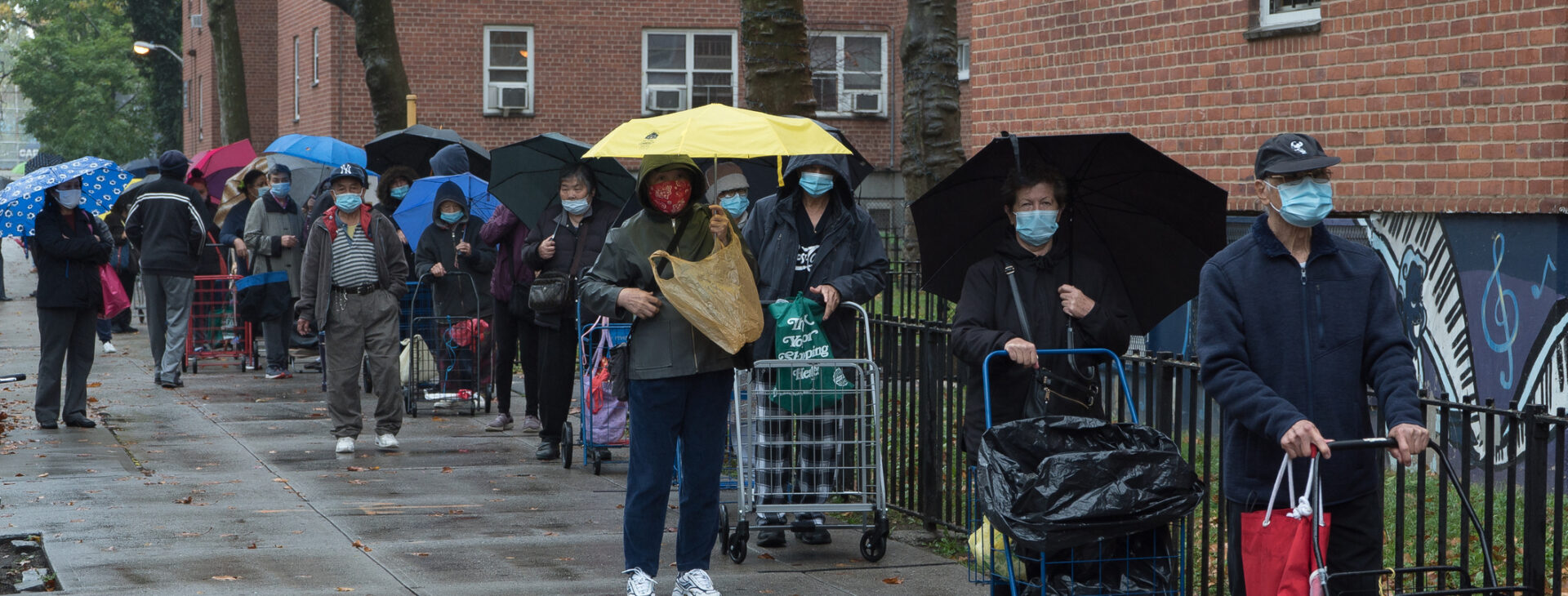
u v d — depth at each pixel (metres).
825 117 28.94
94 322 10.57
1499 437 8.01
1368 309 4.17
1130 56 10.47
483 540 6.89
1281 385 4.14
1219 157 9.82
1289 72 9.30
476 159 14.43
